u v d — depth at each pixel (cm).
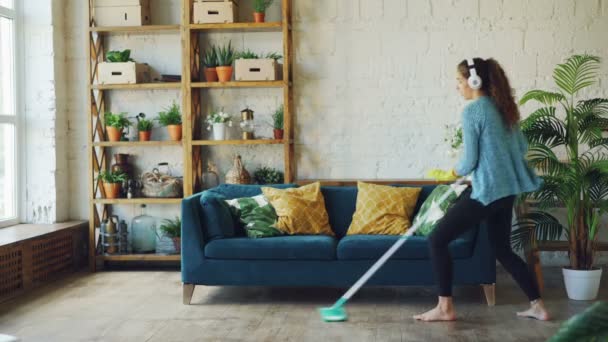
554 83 531
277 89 562
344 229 478
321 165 556
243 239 433
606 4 523
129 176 574
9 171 558
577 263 439
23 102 566
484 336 351
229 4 533
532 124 432
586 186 436
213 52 547
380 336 354
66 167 584
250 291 471
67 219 586
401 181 512
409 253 415
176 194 557
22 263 475
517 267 383
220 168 572
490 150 355
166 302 440
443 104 542
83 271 556
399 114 546
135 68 545
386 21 544
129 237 576
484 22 535
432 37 541
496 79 363
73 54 579
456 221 366
